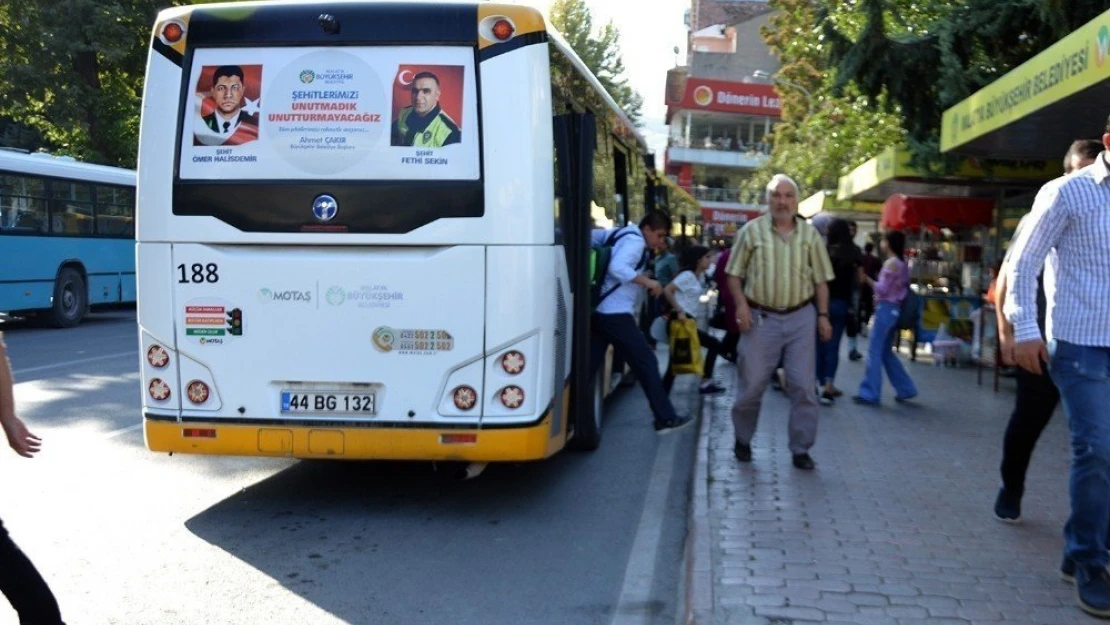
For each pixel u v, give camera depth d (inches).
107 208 896.3
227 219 257.6
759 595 197.6
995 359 462.3
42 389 468.4
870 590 200.2
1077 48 298.8
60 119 1222.9
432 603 210.5
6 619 191.2
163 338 262.2
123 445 348.8
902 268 415.5
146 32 1247.5
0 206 749.9
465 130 254.4
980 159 538.6
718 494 272.7
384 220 254.7
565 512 282.7
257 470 321.1
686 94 2731.3
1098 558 188.9
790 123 1104.8
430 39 254.8
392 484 307.7
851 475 295.1
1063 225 186.7
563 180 290.8
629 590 221.6
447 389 257.3
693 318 440.5
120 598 208.2
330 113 255.3
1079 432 187.9
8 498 281.4
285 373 259.4
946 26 505.7
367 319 257.3
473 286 255.1
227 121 257.8
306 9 256.1
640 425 415.8
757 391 301.7
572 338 307.4
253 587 217.2
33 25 1192.2
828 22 548.1
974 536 235.6
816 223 442.9
